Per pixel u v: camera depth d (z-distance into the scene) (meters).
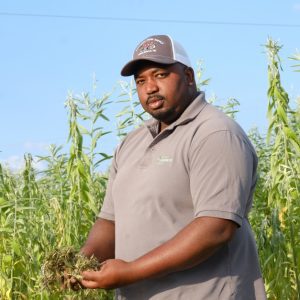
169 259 3.77
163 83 4.05
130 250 4.05
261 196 7.25
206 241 3.76
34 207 6.77
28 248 6.75
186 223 3.94
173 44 4.09
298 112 7.42
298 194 6.84
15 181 7.21
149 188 4.01
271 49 6.93
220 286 3.90
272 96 6.95
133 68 4.11
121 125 6.95
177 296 3.90
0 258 6.79
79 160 6.79
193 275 3.90
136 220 4.04
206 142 3.89
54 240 6.86
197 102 4.06
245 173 3.88
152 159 4.06
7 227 6.84
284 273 6.73
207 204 3.80
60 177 7.19
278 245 6.69
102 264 3.95
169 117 4.10
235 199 3.82
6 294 6.63
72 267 4.01
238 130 3.97
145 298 3.99
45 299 6.33
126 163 4.24
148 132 4.28
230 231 3.80
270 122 6.96
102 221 4.51
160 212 3.97
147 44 4.08
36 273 6.69
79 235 6.82
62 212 6.87
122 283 3.86
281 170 6.94
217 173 3.84
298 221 6.90
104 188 7.04
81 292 4.51
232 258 3.95
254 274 4.05
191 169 3.93
